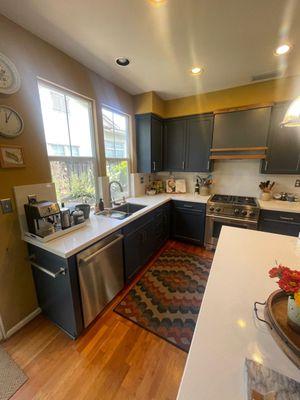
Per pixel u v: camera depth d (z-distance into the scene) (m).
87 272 1.54
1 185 1.44
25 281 1.68
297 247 1.32
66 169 2.02
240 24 1.45
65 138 1.98
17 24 1.43
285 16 1.36
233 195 3.13
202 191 3.21
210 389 0.51
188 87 2.63
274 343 0.64
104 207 2.44
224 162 3.11
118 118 2.73
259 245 1.35
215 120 2.76
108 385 1.24
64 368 1.34
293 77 2.29
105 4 1.26
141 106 2.88
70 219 1.71
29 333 1.61
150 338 1.55
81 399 1.17
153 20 1.41
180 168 3.22
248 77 2.33
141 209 2.43
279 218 2.40
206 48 1.75
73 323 1.50
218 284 0.95
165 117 3.20
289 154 2.44
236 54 1.84
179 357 1.40
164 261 2.65
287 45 1.70
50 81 1.70
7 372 1.31
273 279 0.98
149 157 2.99
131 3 1.26
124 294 2.03
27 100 1.54
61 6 1.27
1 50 1.35
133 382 1.25
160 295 2.02
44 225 1.58
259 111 2.48
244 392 0.50
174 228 3.24
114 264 1.87
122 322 1.70
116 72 2.20
